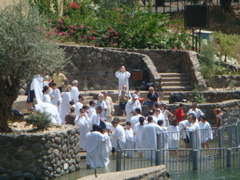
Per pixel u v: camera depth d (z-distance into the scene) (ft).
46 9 165.68
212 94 134.72
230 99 137.28
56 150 81.66
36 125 85.56
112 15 181.47
